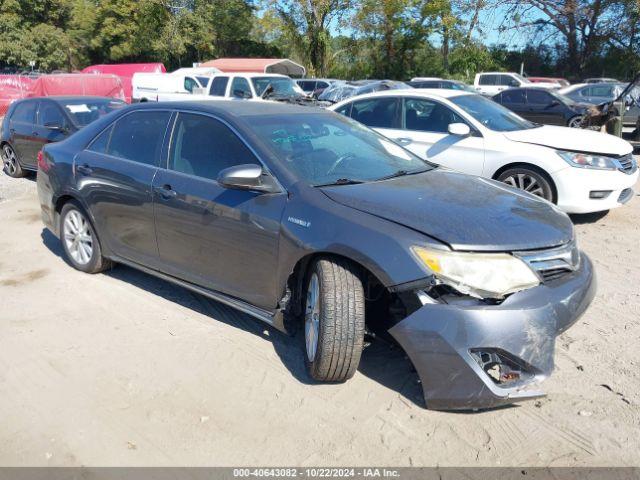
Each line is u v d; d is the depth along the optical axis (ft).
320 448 9.73
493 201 11.84
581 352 12.71
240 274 12.73
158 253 14.69
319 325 10.82
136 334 13.69
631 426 10.19
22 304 15.42
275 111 14.58
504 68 130.72
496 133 23.34
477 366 9.70
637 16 107.14
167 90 64.95
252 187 12.14
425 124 25.12
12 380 11.80
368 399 11.04
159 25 135.33
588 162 21.77
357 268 10.87
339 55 135.54
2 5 143.95
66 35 149.48
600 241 20.74
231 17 141.49
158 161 14.66
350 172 12.99
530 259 10.26
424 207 11.07
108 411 10.77
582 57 118.73
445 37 126.31
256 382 11.66
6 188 31.17
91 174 16.16
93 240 16.78
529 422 10.34
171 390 11.41
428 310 9.87
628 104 55.11
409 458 9.48
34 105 33.17
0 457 9.57
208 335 13.61
